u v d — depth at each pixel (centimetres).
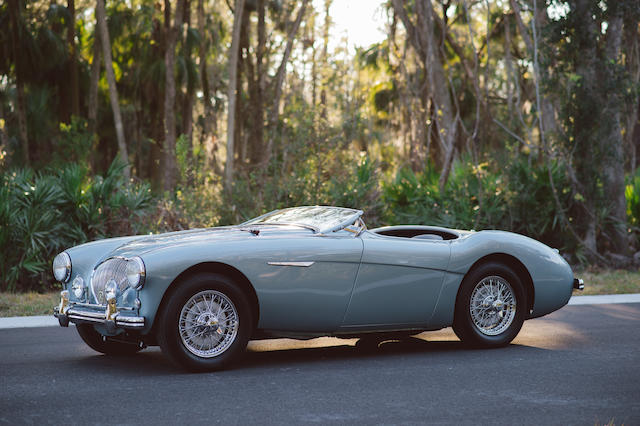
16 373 504
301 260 525
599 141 1378
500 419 384
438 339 671
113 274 504
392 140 2986
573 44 1345
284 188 1398
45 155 2561
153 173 3114
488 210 1422
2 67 2561
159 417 384
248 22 3064
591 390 455
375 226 1394
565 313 852
